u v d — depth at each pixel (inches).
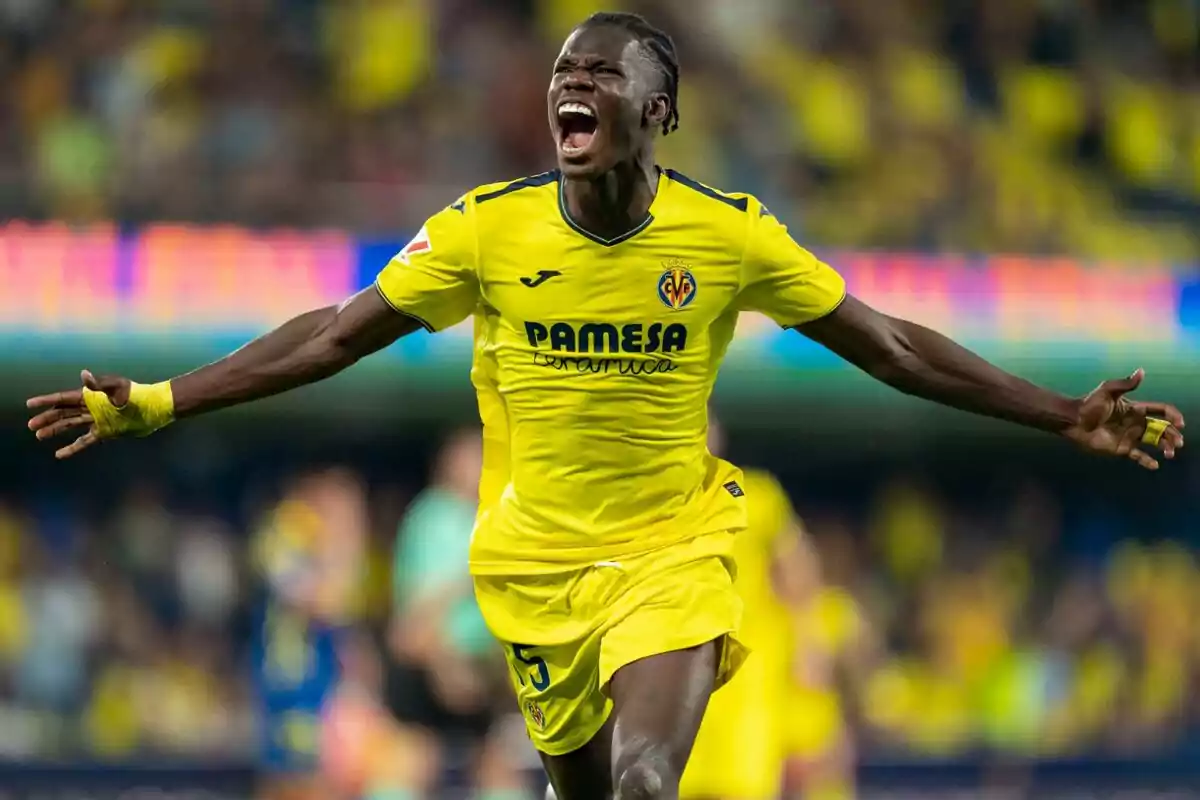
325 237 1454.2
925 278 1577.3
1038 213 1836.9
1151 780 1473.9
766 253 541.0
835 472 1739.7
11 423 1492.4
